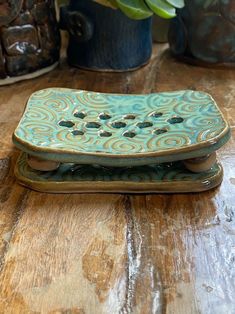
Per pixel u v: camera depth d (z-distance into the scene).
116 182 0.19
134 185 0.19
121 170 0.20
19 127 0.20
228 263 0.16
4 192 0.20
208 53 0.31
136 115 0.22
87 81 0.30
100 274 0.16
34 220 0.18
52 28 0.30
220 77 0.31
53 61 0.31
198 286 0.15
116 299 0.15
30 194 0.20
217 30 0.30
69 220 0.18
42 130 0.20
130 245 0.17
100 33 0.30
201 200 0.19
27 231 0.18
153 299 0.15
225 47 0.31
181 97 0.23
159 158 0.19
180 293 0.15
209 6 0.30
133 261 0.16
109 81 0.30
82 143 0.20
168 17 0.28
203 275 0.16
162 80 0.30
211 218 0.18
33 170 0.20
